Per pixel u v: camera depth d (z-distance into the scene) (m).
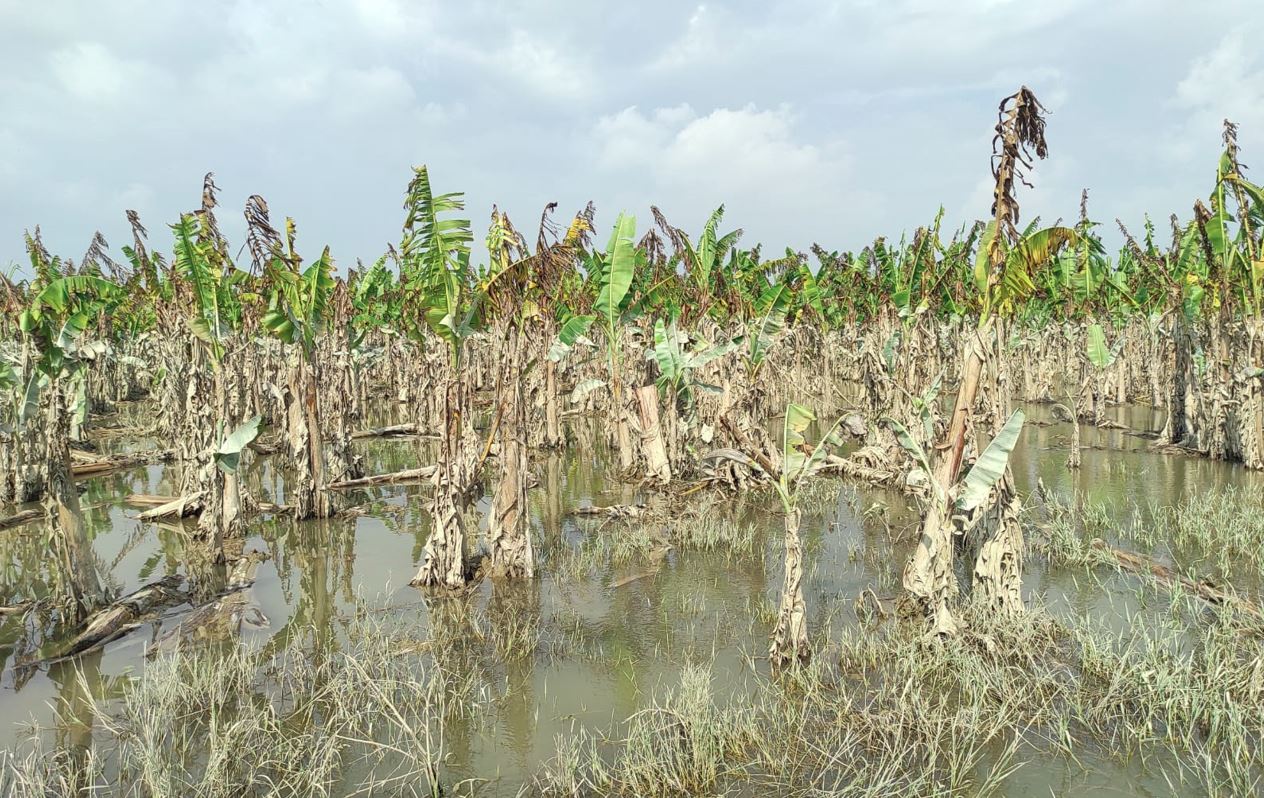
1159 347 22.09
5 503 13.05
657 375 15.51
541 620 7.75
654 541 10.57
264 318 10.96
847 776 4.89
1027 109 6.85
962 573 8.52
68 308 14.24
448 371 8.92
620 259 13.73
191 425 12.30
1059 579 8.43
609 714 5.81
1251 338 13.40
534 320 14.59
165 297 15.23
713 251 16.47
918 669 6.13
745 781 4.89
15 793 4.78
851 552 9.65
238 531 11.02
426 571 8.85
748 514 12.11
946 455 7.38
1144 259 17.20
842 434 19.23
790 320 22.59
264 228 9.85
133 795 4.83
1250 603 7.20
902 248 18.94
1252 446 13.52
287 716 5.82
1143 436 18.09
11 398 13.34
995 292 7.29
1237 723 5.02
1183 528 9.76
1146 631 6.87
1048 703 5.65
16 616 8.05
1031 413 22.36
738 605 8.05
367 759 5.23
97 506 12.98
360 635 7.46
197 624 7.74
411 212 8.79
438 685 6.24
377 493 14.09
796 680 6.17
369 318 24.61
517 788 4.87
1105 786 4.71
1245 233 13.16
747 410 14.12
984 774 4.87
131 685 6.45
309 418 11.93
